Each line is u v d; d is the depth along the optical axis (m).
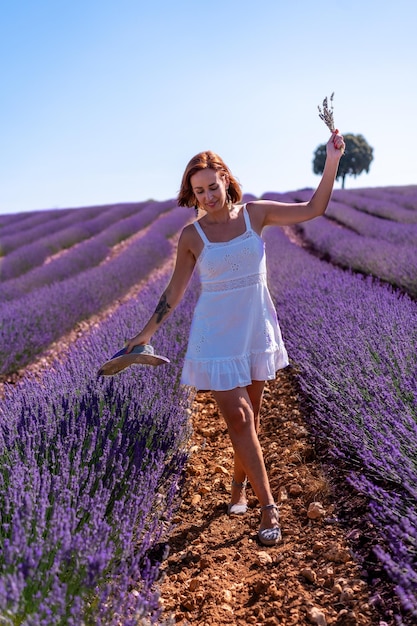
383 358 3.31
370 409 2.84
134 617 1.69
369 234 15.52
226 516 2.75
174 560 2.44
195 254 2.42
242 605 2.11
